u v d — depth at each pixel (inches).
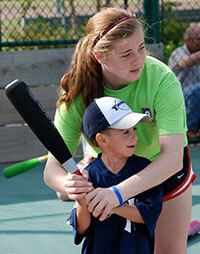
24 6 587.2
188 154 227.6
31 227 343.6
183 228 227.5
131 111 205.5
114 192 191.9
